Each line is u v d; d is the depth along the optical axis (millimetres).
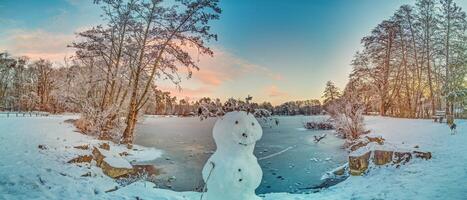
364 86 35844
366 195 7707
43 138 14461
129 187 7980
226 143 5590
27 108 46875
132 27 19359
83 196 6590
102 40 19844
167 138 23641
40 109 45375
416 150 10430
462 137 13953
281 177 11203
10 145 11727
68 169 8812
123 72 20094
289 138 22594
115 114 19484
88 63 21969
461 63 29375
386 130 18797
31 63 46281
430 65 32406
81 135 17531
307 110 49281
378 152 10375
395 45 33938
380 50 34719
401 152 10234
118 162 10227
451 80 30125
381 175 9391
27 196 6086
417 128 18531
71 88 21359
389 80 36031
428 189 7480
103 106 19781
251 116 5738
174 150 17719
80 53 20297
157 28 19375
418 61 33938
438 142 12891
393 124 22109
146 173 10859
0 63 44844
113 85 20266
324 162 13812
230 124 5570
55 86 25359
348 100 21453
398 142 13383
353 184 9156
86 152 11797
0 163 8312
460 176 8133
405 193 7434
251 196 5523
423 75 35375
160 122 43562
